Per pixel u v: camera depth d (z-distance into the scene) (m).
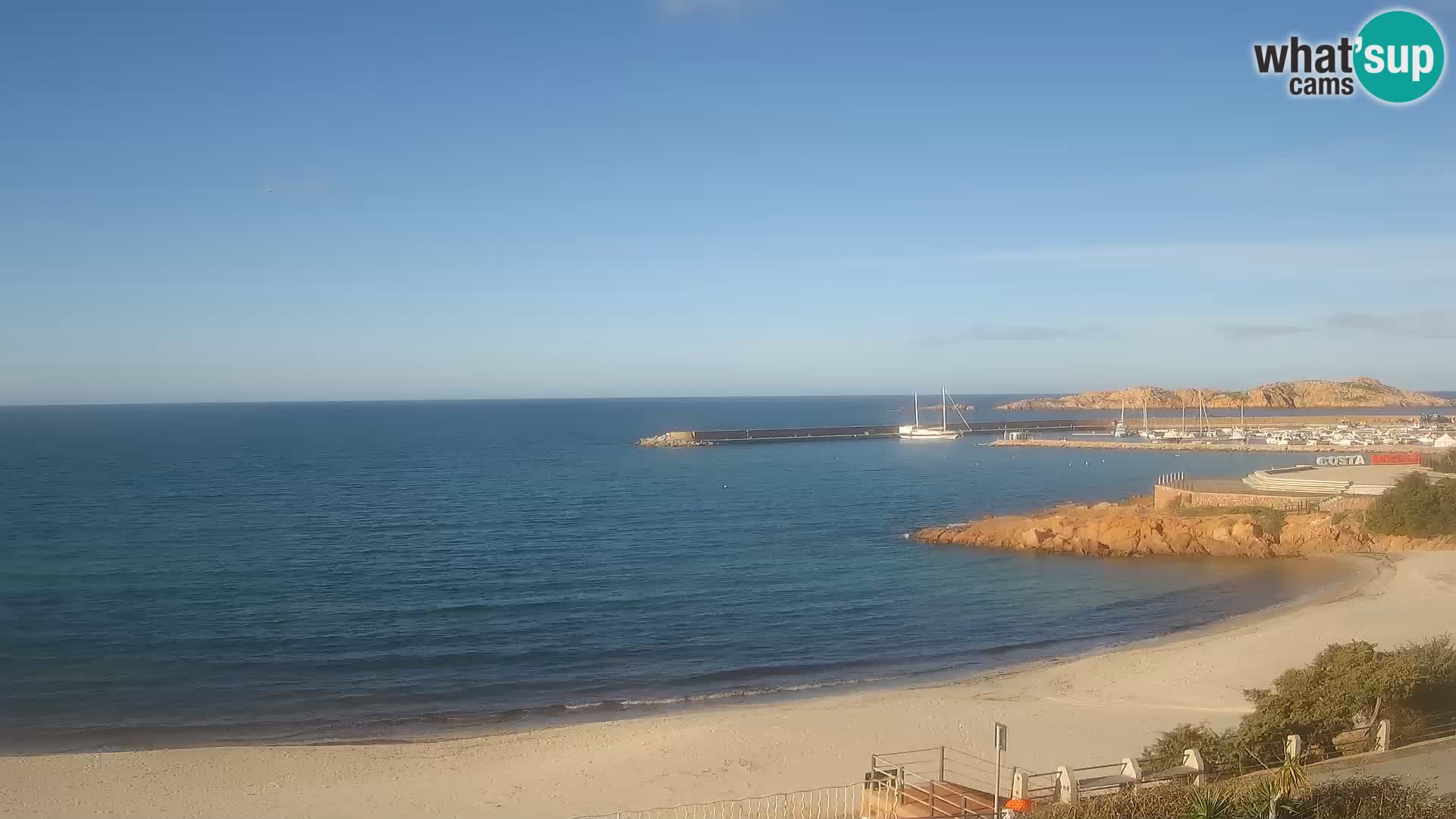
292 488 108.19
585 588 55.12
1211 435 185.62
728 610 50.16
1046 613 49.91
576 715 33.66
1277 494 82.00
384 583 56.12
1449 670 22.94
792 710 32.62
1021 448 183.88
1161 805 16.56
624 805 23.81
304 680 37.50
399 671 38.88
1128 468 139.75
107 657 40.22
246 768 27.02
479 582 56.62
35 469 129.50
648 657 41.34
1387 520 65.69
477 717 33.38
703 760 27.19
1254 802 15.75
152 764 27.38
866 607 51.03
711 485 115.56
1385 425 198.75
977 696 33.78
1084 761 26.16
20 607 49.00
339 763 27.53
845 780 25.38
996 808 18.11
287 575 58.25
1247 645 38.94
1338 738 21.48
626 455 167.50
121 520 80.81
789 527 80.75
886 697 34.31
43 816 23.27
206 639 43.12
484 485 113.12
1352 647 25.61
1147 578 59.16
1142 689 33.94
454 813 23.59
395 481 117.81
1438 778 17.69
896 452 176.00
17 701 34.66
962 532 73.00
